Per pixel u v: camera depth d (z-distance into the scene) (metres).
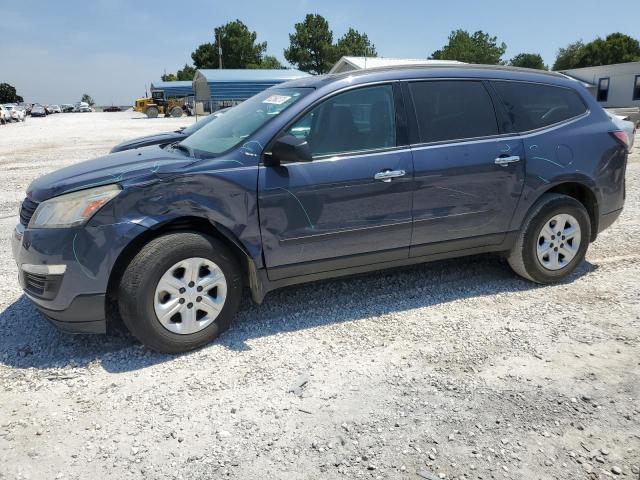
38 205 3.28
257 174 3.43
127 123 38.28
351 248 3.76
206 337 3.45
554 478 2.27
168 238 3.24
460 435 2.56
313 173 3.55
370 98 3.80
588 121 4.44
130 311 3.20
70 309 3.19
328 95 3.69
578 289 4.32
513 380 3.02
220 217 3.36
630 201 7.41
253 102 4.30
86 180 3.26
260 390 2.98
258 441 2.55
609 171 4.45
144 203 3.20
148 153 3.95
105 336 3.65
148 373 3.18
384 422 2.67
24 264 3.24
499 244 4.25
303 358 3.33
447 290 4.37
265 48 82.81
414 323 3.78
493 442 2.51
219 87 39.94
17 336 3.69
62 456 2.46
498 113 4.14
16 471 2.37
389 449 2.47
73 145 19.59
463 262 5.00
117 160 3.74
